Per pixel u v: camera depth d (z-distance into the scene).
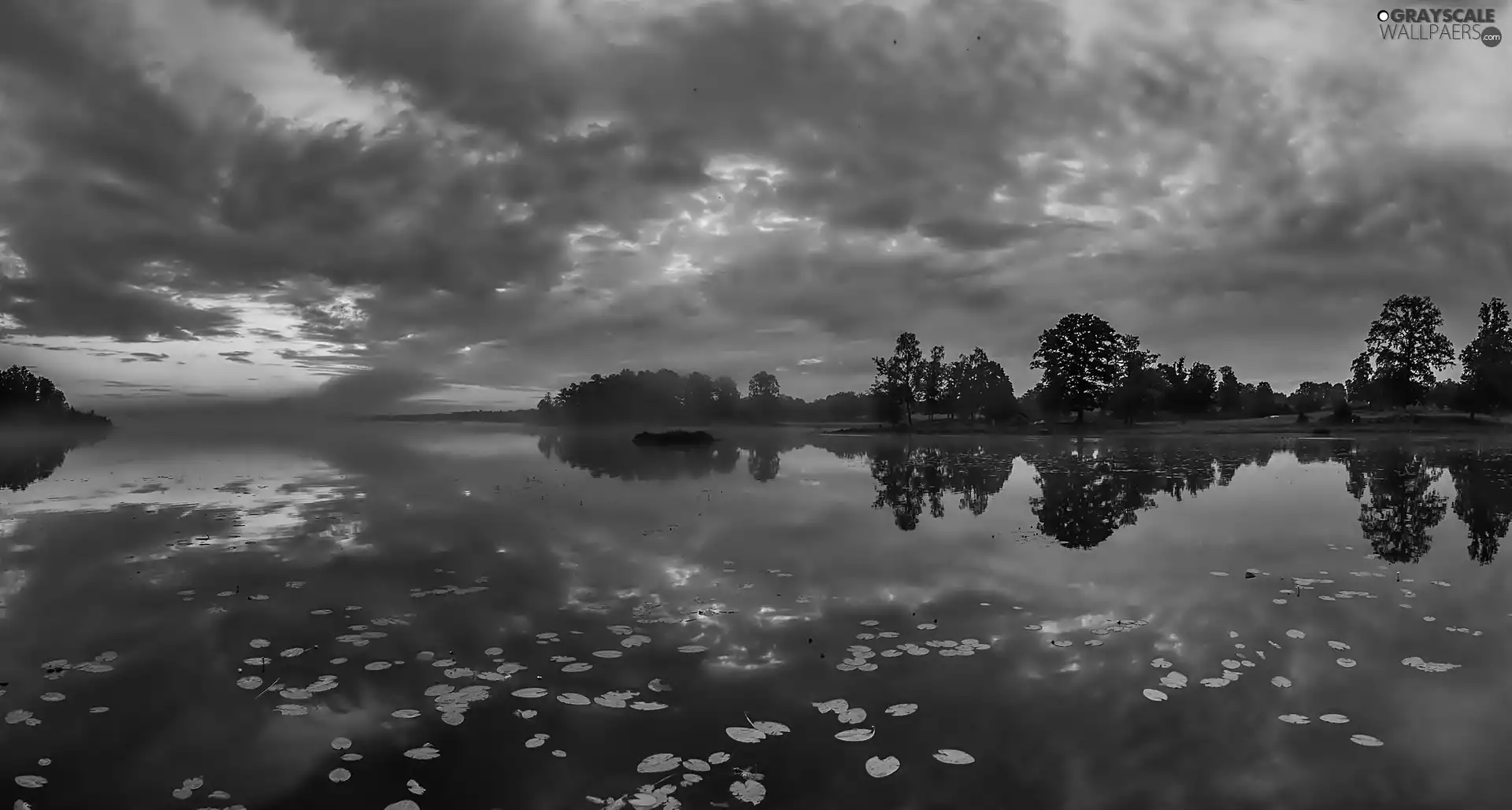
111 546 10.55
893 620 6.81
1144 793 3.74
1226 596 7.54
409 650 6.07
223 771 4.11
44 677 5.55
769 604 7.41
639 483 19.44
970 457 30.05
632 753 4.25
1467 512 12.87
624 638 6.36
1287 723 4.55
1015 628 6.53
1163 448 35.25
